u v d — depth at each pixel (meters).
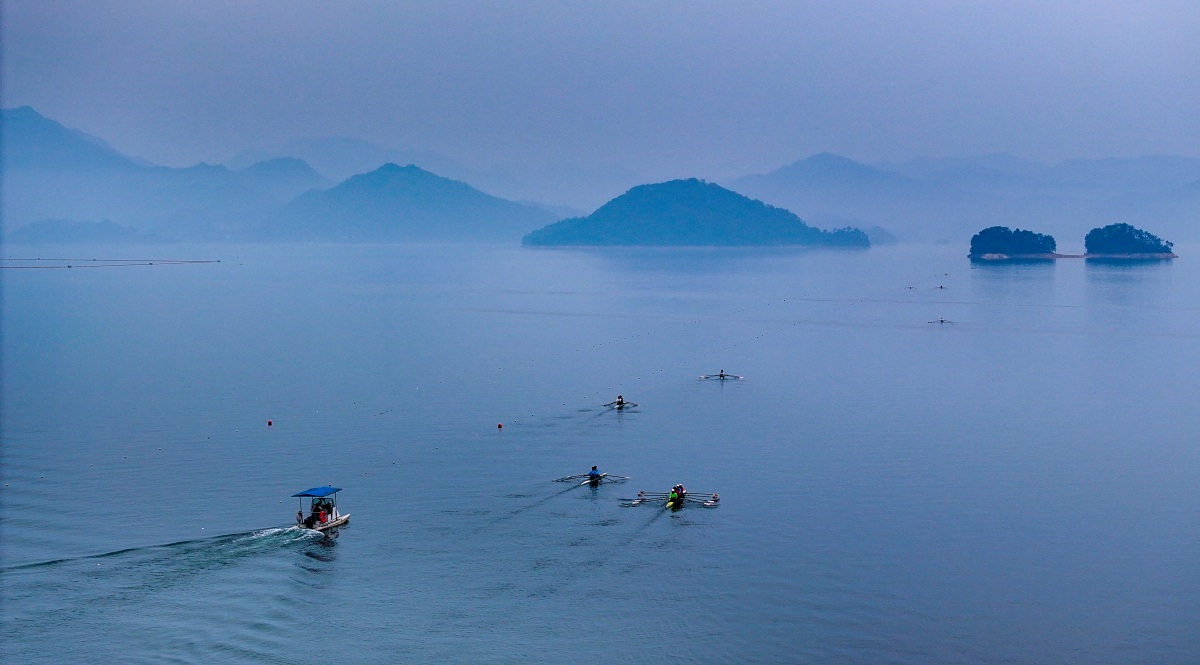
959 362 159.75
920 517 80.56
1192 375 146.75
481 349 175.50
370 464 95.56
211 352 170.38
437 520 79.31
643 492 86.44
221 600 64.69
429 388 135.00
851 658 58.59
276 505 82.69
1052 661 58.34
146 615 62.47
